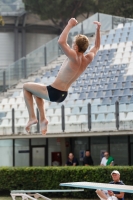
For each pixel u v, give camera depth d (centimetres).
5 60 15000
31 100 2142
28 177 6375
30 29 15162
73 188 6072
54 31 15362
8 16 14775
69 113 7319
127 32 8588
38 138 7631
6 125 7669
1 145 7681
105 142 7194
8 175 6444
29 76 8906
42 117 2164
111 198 3909
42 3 14075
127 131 6400
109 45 8488
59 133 7031
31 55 8988
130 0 13200
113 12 13375
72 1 14150
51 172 6244
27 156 7625
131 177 5756
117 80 7569
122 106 6675
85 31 9194
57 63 8906
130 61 7894
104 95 7444
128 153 6938
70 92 7819
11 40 15025
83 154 7400
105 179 5894
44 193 6309
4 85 8825
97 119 6756
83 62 2069
